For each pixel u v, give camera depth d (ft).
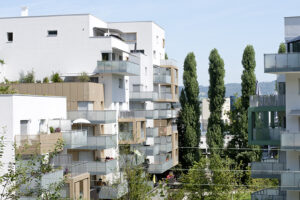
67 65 231.09
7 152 144.97
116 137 215.51
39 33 233.96
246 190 216.95
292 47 164.04
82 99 208.23
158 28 328.08
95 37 229.86
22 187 135.13
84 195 172.86
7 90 196.44
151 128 274.36
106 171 196.95
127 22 311.88
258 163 167.63
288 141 153.38
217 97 316.19
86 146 203.00
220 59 317.01
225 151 308.19
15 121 147.43
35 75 232.94
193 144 323.16
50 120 170.30
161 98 316.40
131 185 180.34
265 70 154.10
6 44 236.22
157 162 284.20
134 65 236.84
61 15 232.53
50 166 105.70
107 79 228.22
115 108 235.61
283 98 166.91
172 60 336.08
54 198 104.58
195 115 326.03
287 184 153.28
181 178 220.02
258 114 176.96
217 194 202.69
